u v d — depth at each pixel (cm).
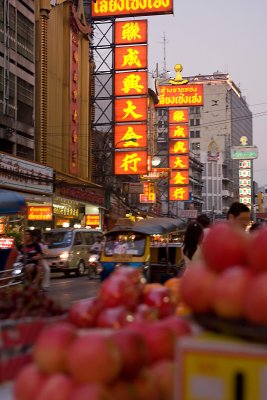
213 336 215
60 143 3506
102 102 4662
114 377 199
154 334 233
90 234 2638
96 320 262
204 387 198
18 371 235
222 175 13800
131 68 3875
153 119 6078
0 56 2767
